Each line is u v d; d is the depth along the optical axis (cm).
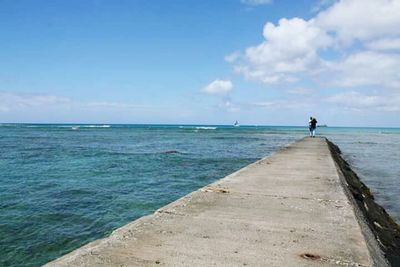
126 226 393
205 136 6462
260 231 385
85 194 1251
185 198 538
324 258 311
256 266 294
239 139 5444
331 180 726
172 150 3175
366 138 8025
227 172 1825
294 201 529
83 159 2334
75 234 831
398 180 1816
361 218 489
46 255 711
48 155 2541
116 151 2981
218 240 354
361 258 312
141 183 1486
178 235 367
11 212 1001
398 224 912
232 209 475
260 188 628
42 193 1256
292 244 345
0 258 691
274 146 3828
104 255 310
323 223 417
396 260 504
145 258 306
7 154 2558
